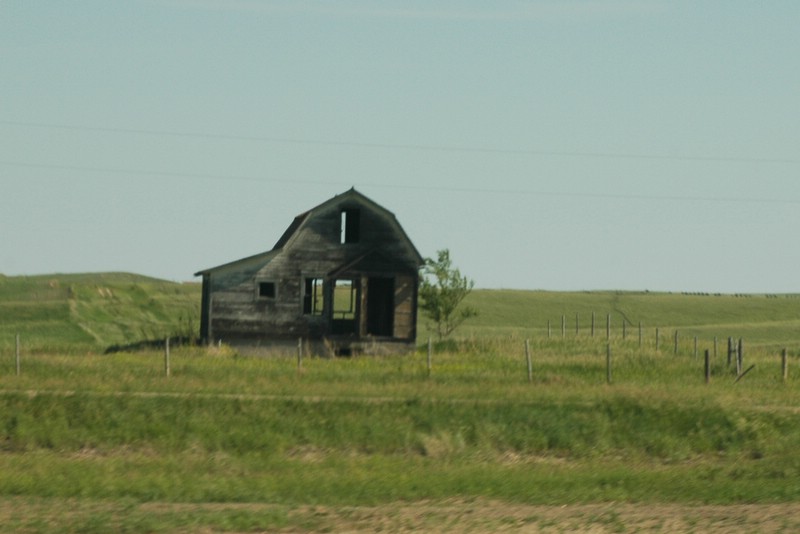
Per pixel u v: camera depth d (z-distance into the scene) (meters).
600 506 77.75
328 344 191.25
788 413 118.25
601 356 178.25
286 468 95.25
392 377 135.75
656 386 135.12
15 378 121.19
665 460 109.00
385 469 95.25
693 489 86.00
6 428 106.88
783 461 102.44
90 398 111.62
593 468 101.56
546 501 79.50
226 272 189.75
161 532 64.62
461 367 156.00
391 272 193.50
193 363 146.00
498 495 81.88
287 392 118.62
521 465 103.12
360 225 193.50
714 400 121.25
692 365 165.88
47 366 131.50
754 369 163.12
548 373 150.00
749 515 73.31
